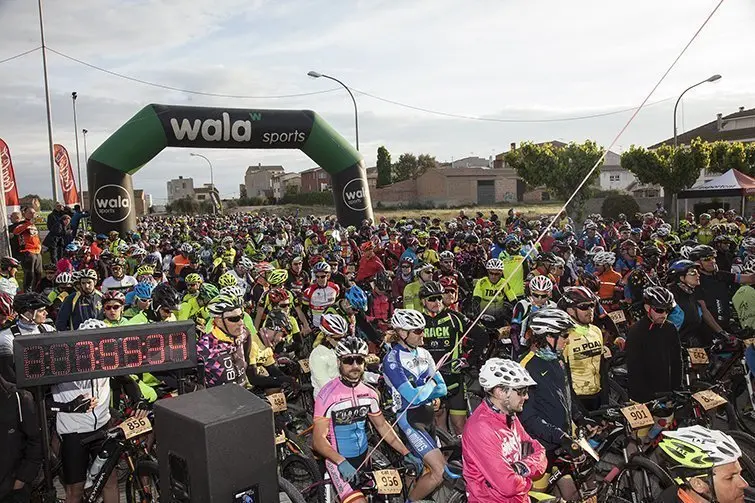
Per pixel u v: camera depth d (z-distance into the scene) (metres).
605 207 31.75
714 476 2.74
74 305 7.29
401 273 10.18
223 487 2.64
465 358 5.81
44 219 39.75
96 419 4.54
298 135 21.66
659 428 4.71
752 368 5.69
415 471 4.56
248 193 128.00
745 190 21.00
